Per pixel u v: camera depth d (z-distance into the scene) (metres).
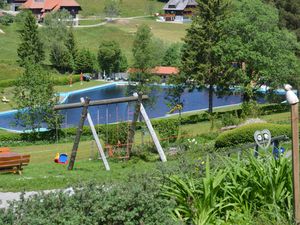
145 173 9.77
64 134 47.56
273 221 8.66
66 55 103.00
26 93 51.28
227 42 55.25
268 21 55.31
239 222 8.67
